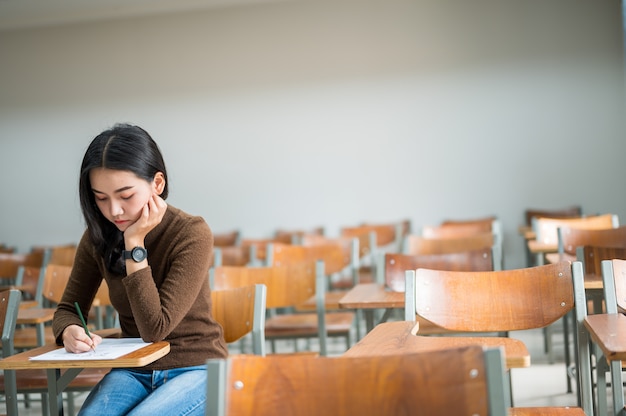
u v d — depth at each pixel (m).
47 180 8.02
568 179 7.05
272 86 7.57
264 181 7.59
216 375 1.05
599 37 6.99
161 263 2.02
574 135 7.04
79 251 2.19
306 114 7.51
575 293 2.02
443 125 7.24
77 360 1.74
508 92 7.13
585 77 7.02
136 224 1.92
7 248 7.61
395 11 7.32
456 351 0.99
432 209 7.25
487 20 7.16
